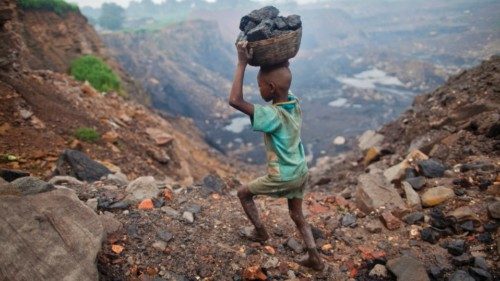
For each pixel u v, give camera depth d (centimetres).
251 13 293
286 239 384
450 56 10950
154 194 434
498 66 771
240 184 709
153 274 304
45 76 1150
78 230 274
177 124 3111
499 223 379
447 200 439
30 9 2231
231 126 5903
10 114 747
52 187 326
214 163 1830
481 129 605
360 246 379
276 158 305
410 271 321
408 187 479
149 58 7281
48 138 742
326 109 6756
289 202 332
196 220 394
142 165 889
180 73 7644
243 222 405
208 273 317
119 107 1330
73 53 2472
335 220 430
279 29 279
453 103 774
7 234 247
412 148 697
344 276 335
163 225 370
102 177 548
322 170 1222
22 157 647
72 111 941
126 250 322
